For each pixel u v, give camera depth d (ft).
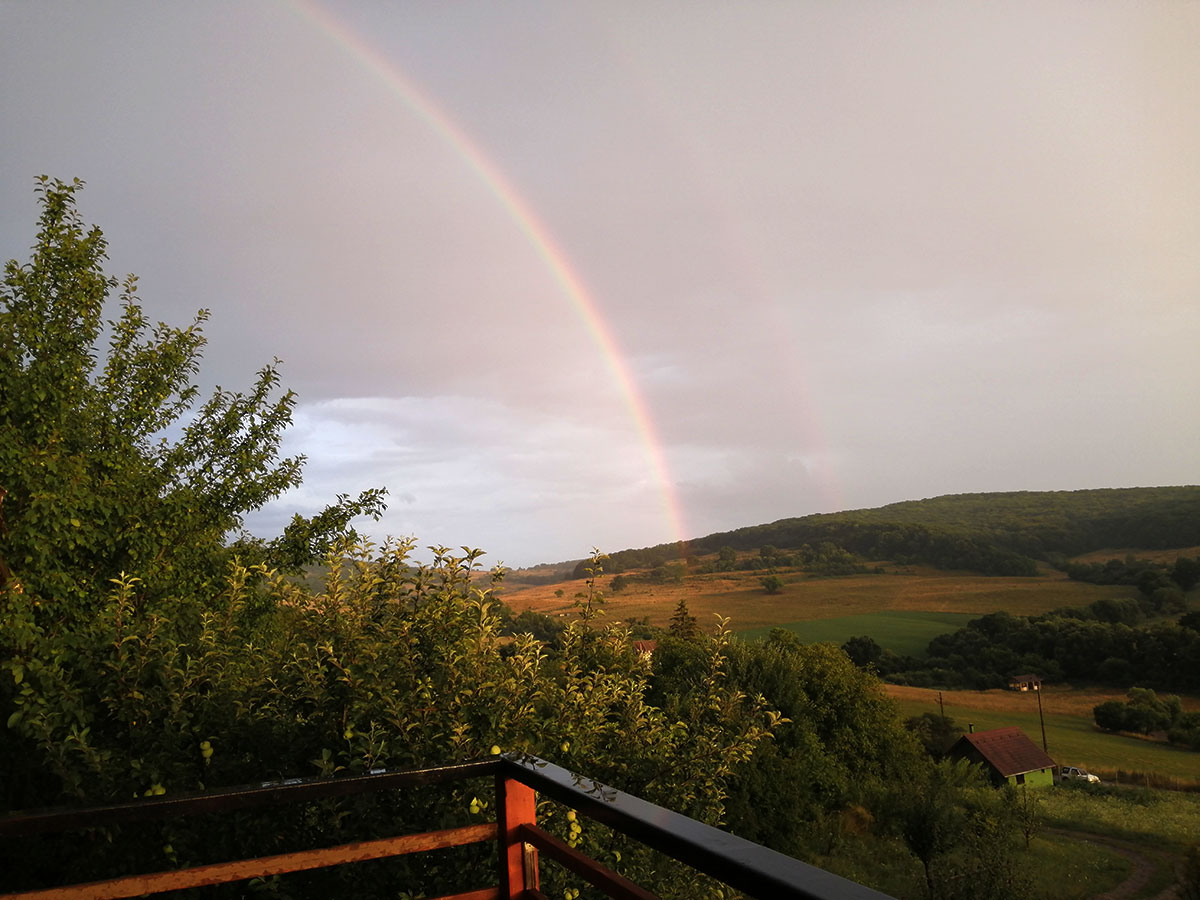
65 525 26.78
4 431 25.98
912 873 83.66
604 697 15.92
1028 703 201.77
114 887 6.48
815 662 121.39
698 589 388.98
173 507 30.96
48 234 30.86
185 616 26.27
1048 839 108.58
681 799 15.99
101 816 6.17
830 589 367.45
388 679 13.73
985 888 79.15
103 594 27.37
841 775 104.37
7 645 20.53
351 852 6.93
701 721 17.76
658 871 14.78
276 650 14.78
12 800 14.23
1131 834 112.27
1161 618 229.04
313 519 37.01
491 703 13.48
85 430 30.76
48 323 30.17
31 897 6.28
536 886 7.16
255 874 6.68
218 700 13.75
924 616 298.76
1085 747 167.63
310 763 12.89
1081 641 219.20
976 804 99.96
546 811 12.82
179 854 12.13
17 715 12.29
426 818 12.57
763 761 77.41
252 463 35.91
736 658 97.96
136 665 13.65
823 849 90.84
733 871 3.51
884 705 123.44
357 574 15.42
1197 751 164.35
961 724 185.16
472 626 14.71
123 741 13.62
